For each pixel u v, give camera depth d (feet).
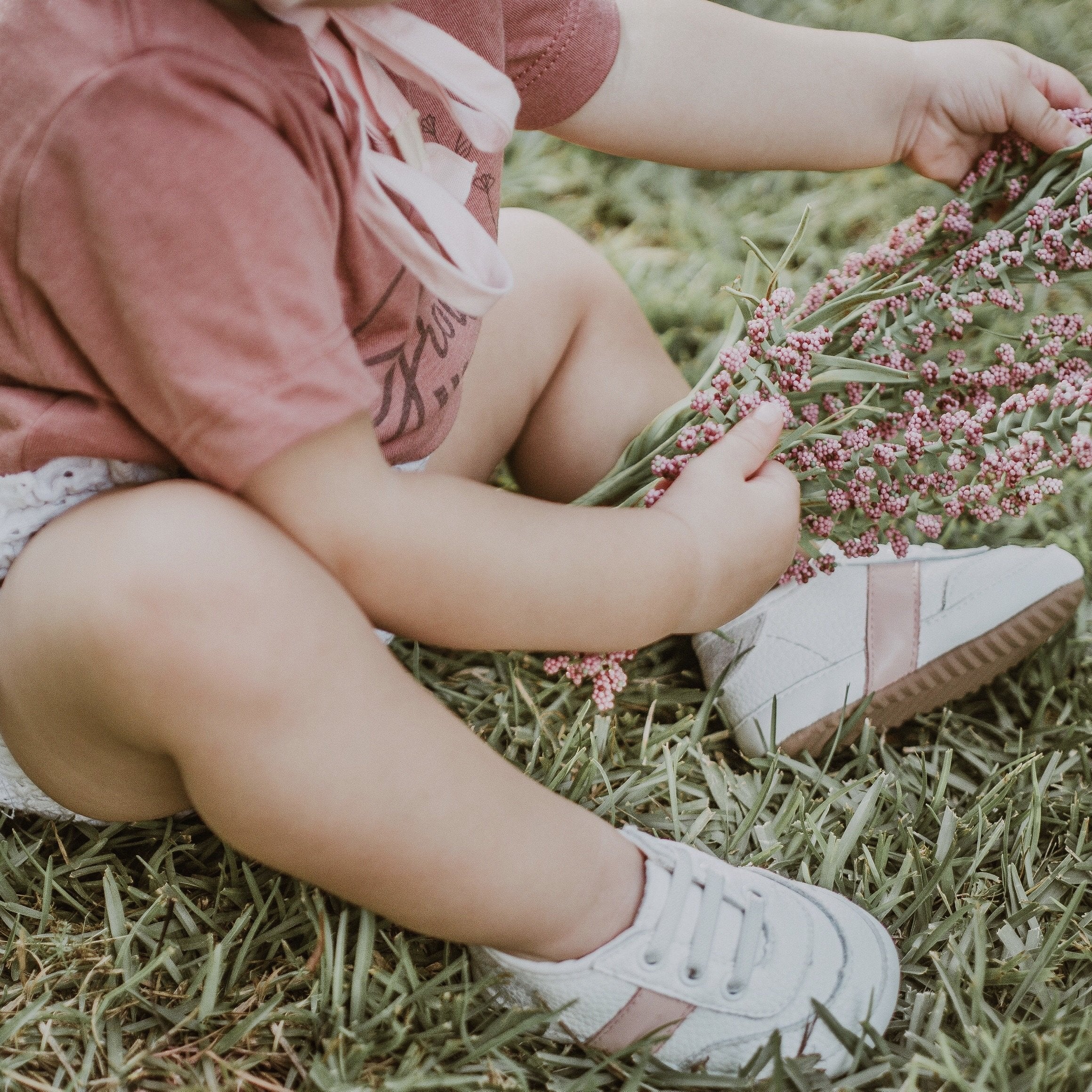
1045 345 3.26
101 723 2.24
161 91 1.94
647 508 2.78
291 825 2.18
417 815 2.22
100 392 2.19
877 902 3.00
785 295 3.00
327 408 2.06
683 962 2.56
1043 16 5.83
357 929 2.92
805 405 3.25
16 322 2.16
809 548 3.34
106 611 2.06
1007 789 3.26
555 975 2.54
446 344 2.81
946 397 3.34
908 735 3.71
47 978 2.73
